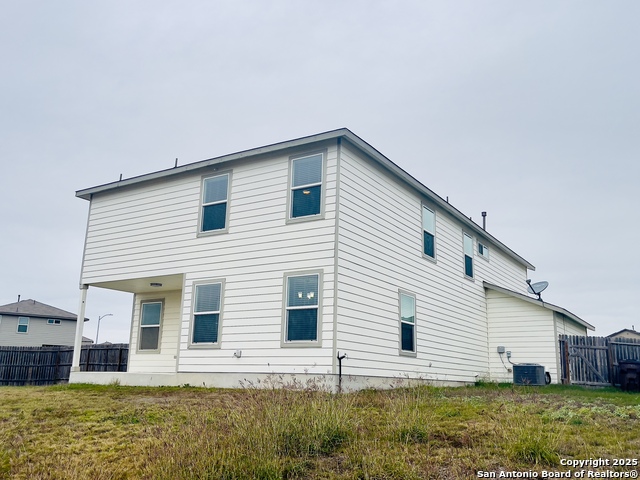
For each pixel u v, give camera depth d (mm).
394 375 12773
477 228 18516
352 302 11578
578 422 7410
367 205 12586
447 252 16484
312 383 9961
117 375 14336
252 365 11953
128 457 6535
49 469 6184
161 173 14516
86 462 6395
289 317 11688
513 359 17953
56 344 36938
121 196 15539
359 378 11406
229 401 8625
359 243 12094
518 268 23469
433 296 15227
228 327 12539
